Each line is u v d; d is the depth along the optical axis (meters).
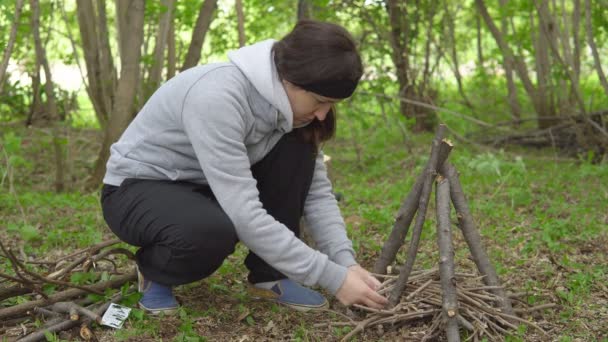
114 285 2.79
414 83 7.80
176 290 2.95
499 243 3.73
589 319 2.69
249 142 2.47
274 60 2.37
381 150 7.23
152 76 6.18
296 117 2.43
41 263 3.01
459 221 2.65
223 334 2.55
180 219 2.40
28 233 3.70
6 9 4.29
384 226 4.07
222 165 2.32
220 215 2.41
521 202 4.68
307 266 2.37
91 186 5.43
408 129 7.73
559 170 5.90
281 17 8.39
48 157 6.57
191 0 6.68
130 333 2.50
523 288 2.99
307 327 2.61
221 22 7.98
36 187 5.79
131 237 2.53
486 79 8.55
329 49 2.27
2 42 4.20
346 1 6.98
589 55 11.60
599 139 6.22
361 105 7.12
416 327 2.55
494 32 7.29
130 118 5.38
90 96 6.50
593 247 3.63
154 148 2.49
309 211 2.76
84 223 4.21
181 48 7.39
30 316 2.64
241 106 2.34
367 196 5.04
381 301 2.44
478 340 2.43
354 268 2.57
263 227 2.34
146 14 5.70
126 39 5.29
